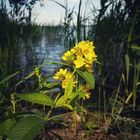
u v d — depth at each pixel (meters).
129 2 3.79
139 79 3.16
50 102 1.52
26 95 1.46
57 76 1.69
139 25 3.55
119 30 3.62
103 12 3.46
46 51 7.87
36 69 1.96
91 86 1.53
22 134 1.30
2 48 4.02
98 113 2.95
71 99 1.56
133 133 2.60
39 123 1.34
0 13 4.68
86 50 1.63
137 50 3.05
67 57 1.66
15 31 4.08
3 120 1.58
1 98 1.98
